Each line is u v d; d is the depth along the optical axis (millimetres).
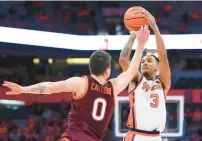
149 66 5742
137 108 5664
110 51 15117
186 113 16891
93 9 20047
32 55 15523
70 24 18828
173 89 16391
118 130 11625
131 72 4488
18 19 18281
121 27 18859
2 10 18703
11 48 14992
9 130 16125
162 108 5707
